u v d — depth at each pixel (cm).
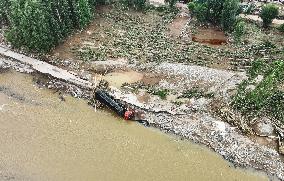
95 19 9144
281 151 6588
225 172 6388
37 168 6356
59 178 6247
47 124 7019
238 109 7144
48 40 8038
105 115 7200
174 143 6762
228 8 8656
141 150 6669
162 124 7000
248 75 7744
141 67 7950
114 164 6469
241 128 6888
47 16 7881
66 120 7100
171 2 9381
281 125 6944
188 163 6506
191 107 7206
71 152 6600
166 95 7412
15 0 7869
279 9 9469
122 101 7300
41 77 7825
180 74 7794
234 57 8256
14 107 7288
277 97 7319
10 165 6378
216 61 8138
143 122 7056
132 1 9406
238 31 8556
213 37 8838
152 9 9512
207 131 6875
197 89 7512
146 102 7294
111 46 8438
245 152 6594
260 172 6381
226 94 7400
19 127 6956
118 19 9188
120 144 6750
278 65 7112
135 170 6400
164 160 6538
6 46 8400
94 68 7950
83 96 7475
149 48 8412
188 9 9475
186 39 8725
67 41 8500
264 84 6938
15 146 6656
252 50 8450
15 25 8012
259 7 9556
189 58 8181
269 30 9019
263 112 7125
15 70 7969
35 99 7444
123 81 7694
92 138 6825
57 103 7381
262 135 6812
